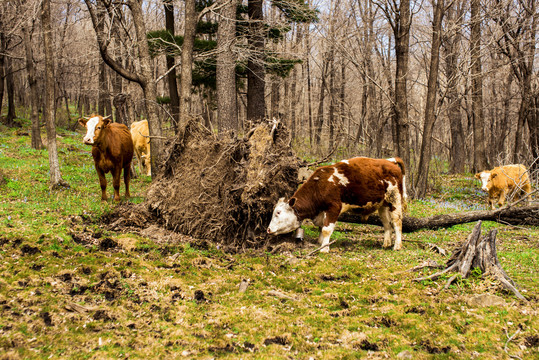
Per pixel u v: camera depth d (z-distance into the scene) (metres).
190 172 8.81
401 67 14.48
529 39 18.14
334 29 21.39
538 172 12.41
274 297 5.66
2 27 21.61
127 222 8.73
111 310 4.92
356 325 4.81
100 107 26.80
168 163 9.27
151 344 4.31
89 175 13.49
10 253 6.16
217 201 8.25
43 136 21.81
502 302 5.22
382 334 4.58
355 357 4.12
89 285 5.51
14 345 4.08
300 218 7.94
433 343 4.37
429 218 9.89
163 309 5.13
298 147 21.62
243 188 7.91
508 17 16.98
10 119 23.89
